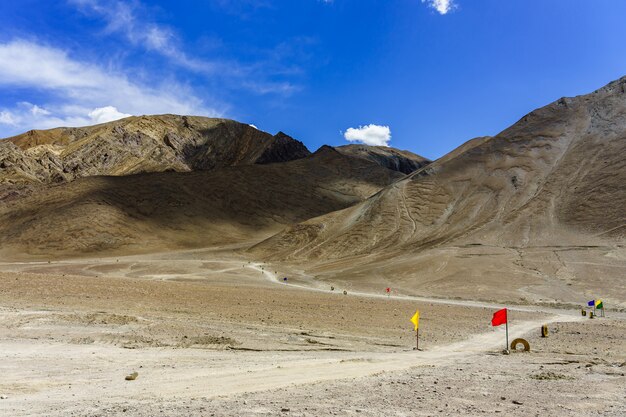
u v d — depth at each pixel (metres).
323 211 176.62
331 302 39.91
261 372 14.38
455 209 90.19
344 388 11.23
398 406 9.27
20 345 18.97
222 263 93.44
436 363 16.62
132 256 114.69
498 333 26.81
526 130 104.88
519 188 86.00
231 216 160.12
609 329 28.52
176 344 20.31
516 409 9.28
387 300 44.00
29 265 90.31
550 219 72.88
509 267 58.28
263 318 29.56
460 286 53.16
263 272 78.62
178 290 43.81
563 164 87.44
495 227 75.50
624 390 11.56
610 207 69.38
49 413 8.88
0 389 11.95
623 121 92.06
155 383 12.66
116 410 8.94
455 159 107.75
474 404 9.65
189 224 147.62
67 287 40.84
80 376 13.86
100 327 23.83
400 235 88.06
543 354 19.92
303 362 16.66
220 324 26.48
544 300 45.41
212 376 13.71
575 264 55.94
